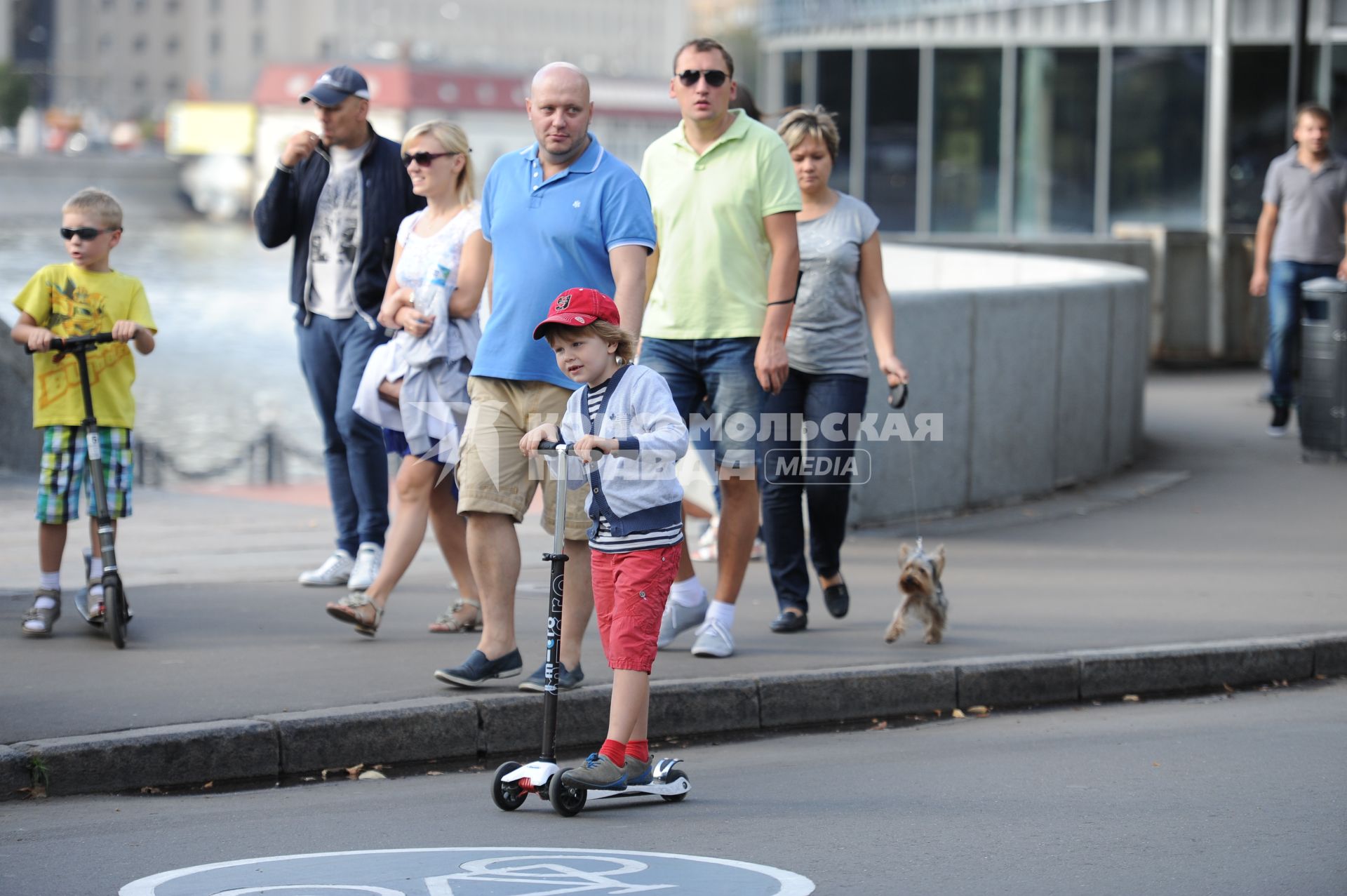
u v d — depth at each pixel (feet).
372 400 93.71
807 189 100.07
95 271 96.89
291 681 84.64
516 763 71.56
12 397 163.94
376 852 64.28
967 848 65.46
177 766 74.54
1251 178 271.28
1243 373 241.76
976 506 142.82
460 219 93.97
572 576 83.87
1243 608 107.55
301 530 136.36
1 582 110.32
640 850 65.05
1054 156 309.63
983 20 322.14
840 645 96.68
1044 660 93.61
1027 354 146.72
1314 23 265.54
